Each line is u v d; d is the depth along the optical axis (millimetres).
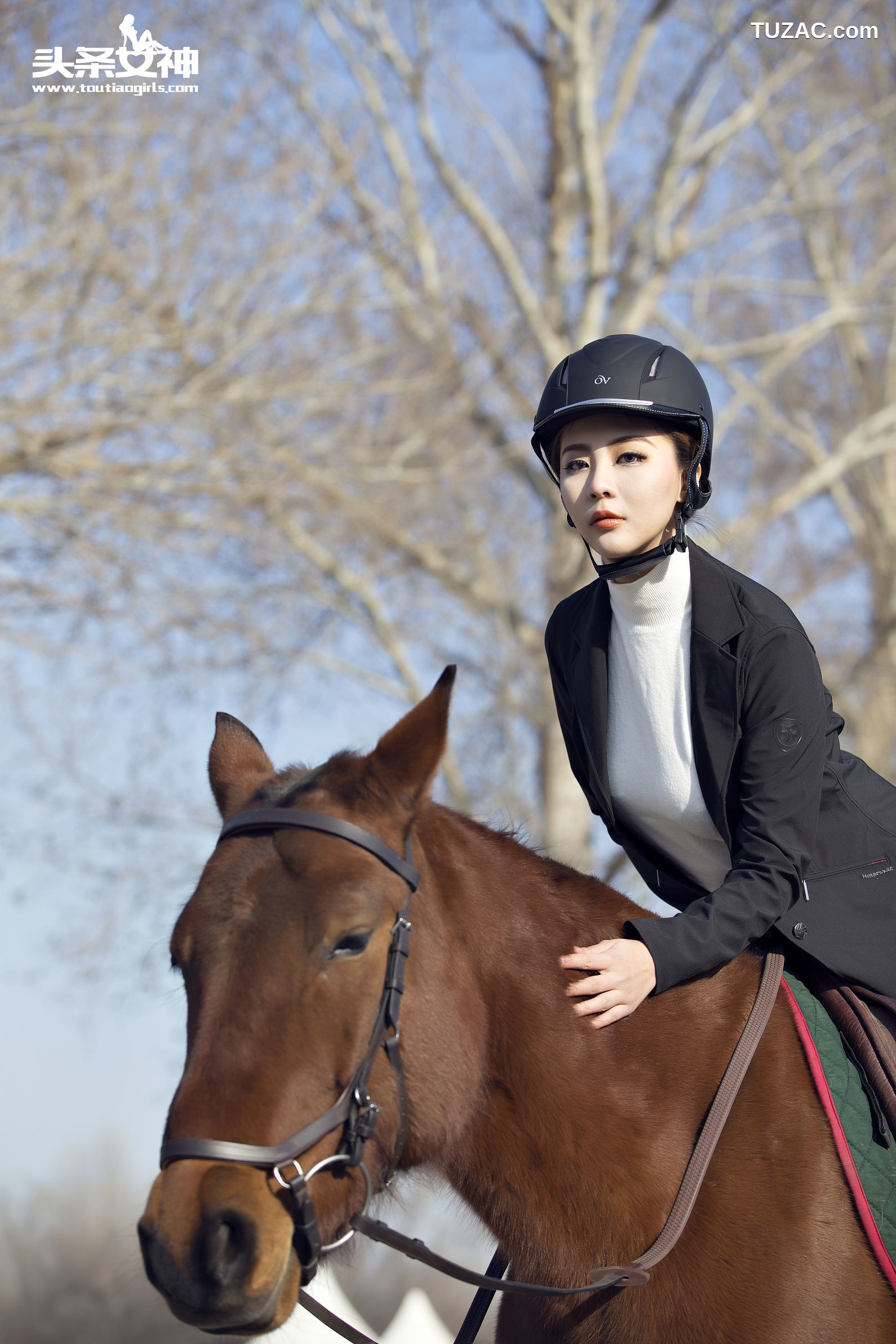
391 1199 2719
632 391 2852
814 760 2869
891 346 20859
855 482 21688
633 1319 2576
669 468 2922
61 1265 13102
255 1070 2184
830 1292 2572
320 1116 2236
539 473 16531
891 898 2992
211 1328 2115
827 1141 2715
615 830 3256
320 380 13445
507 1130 2625
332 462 14102
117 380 11688
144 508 12180
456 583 16453
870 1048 2797
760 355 21078
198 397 12141
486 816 3209
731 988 2896
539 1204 2607
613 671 3127
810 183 20516
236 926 2264
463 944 2650
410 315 15305
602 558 2979
